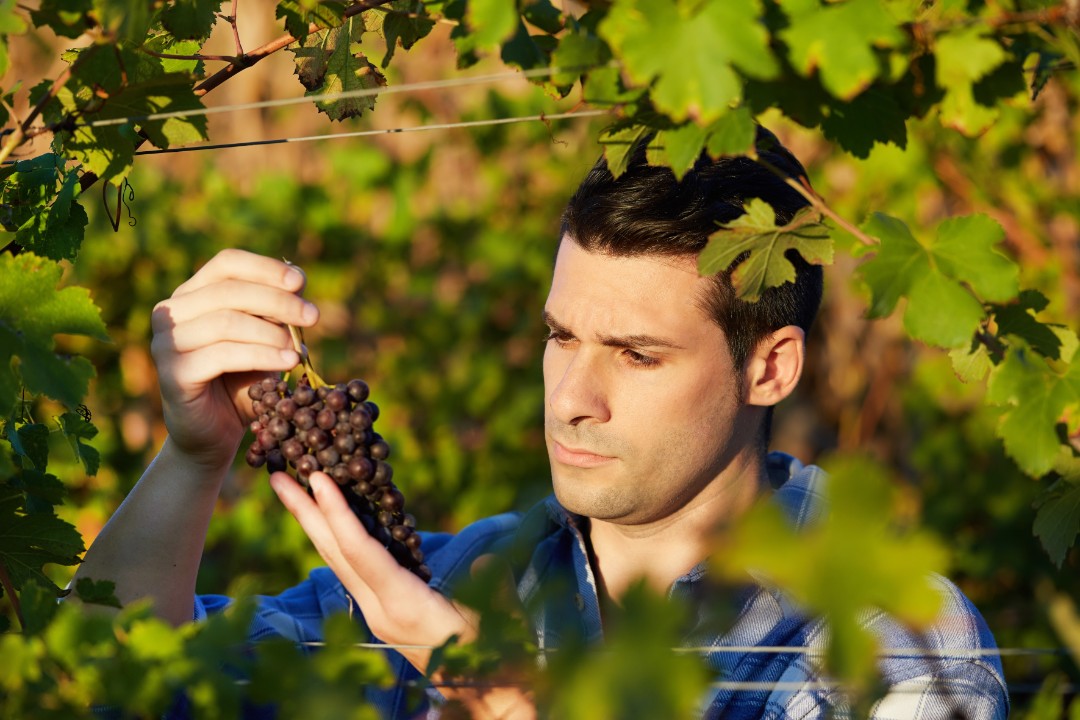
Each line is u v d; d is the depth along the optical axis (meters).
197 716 1.00
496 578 0.98
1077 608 3.85
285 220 4.63
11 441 1.39
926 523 4.25
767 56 0.96
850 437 4.99
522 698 0.99
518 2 1.12
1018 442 1.14
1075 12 1.06
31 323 1.15
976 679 1.52
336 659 0.98
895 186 4.43
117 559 1.50
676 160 1.12
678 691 0.77
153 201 4.43
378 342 4.77
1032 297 1.18
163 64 1.42
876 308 1.11
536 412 4.53
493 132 4.82
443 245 4.88
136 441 4.25
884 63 1.08
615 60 1.12
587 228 1.55
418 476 4.30
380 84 1.50
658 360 1.54
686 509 1.66
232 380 1.51
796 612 1.57
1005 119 4.27
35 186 1.47
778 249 1.22
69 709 1.00
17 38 3.80
